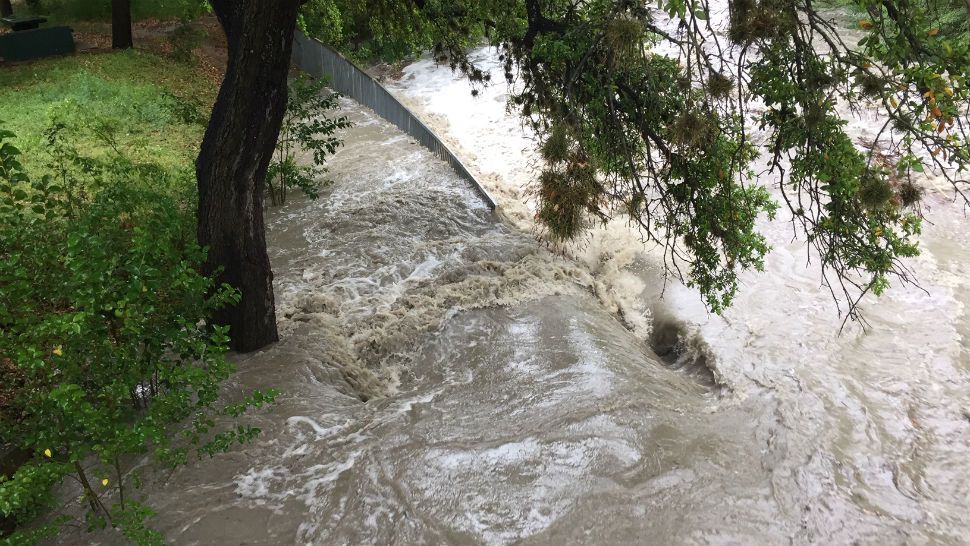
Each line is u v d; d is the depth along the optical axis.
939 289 9.56
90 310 4.88
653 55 6.93
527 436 6.53
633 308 9.77
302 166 13.42
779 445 6.68
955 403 7.52
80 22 22.19
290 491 5.90
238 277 7.43
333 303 9.03
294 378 7.43
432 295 9.34
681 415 7.05
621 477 6.03
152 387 6.69
